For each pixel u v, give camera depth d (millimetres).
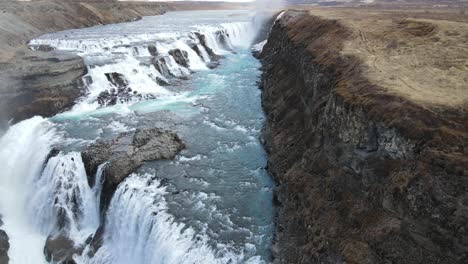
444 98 20656
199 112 44344
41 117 42688
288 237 23750
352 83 25672
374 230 18875
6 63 47844
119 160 31594
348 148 22672
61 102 44438
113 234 29125
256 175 31594
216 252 23562
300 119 34031
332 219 21828
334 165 24141
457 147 17312
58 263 27562
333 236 20875
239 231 25250
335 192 23016
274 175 30656
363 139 21484
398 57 28891
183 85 54500
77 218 31047
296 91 38438
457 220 15781
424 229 16891
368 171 20844
